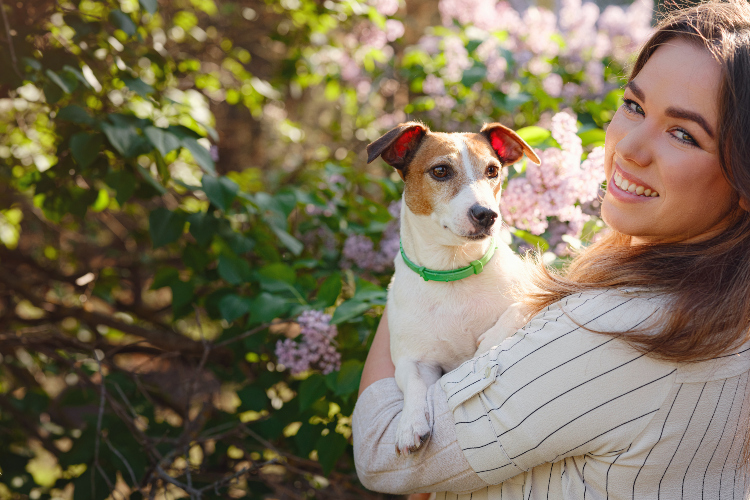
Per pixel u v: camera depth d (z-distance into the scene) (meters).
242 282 2.67
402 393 1.75
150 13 2.61
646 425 1.15
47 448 3.52
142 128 2.59
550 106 3.07
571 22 3.65
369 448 1.59
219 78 4.23
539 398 1.23
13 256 3.72
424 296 1.95
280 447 2.99
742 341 1.16
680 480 1.18
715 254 1.19
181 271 3.82
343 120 5.27
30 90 2.91
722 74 1.13
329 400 2.53
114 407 2.63
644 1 3.81
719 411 1.15
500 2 4.11
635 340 1.14
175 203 4.06
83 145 2.48
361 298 2.27
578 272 1.53
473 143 2.16
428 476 1.42
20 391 3.81
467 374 1.42
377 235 3.04
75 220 3.95
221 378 3.10
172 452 2.61
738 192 1.15
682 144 1.20
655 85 1.22
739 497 1.21
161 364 3.75
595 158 2.16
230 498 2.89
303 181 3.82
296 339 2.65
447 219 1.95
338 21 4.19
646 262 1.27
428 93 3.45
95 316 3.49
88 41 2.80
